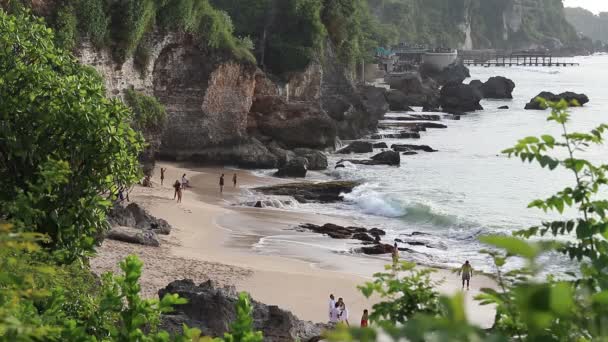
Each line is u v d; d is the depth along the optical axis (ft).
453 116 411.34
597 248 25.61
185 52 246.68
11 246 24.70
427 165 260.83
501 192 217.77
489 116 423.64
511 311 21.27
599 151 288.92
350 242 151.23
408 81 482.28
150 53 232.94
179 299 31.24
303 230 158.51
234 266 121.29
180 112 247.70
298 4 314.96
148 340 30.60
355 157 276.82
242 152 252.42
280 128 278.46
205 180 217.56
